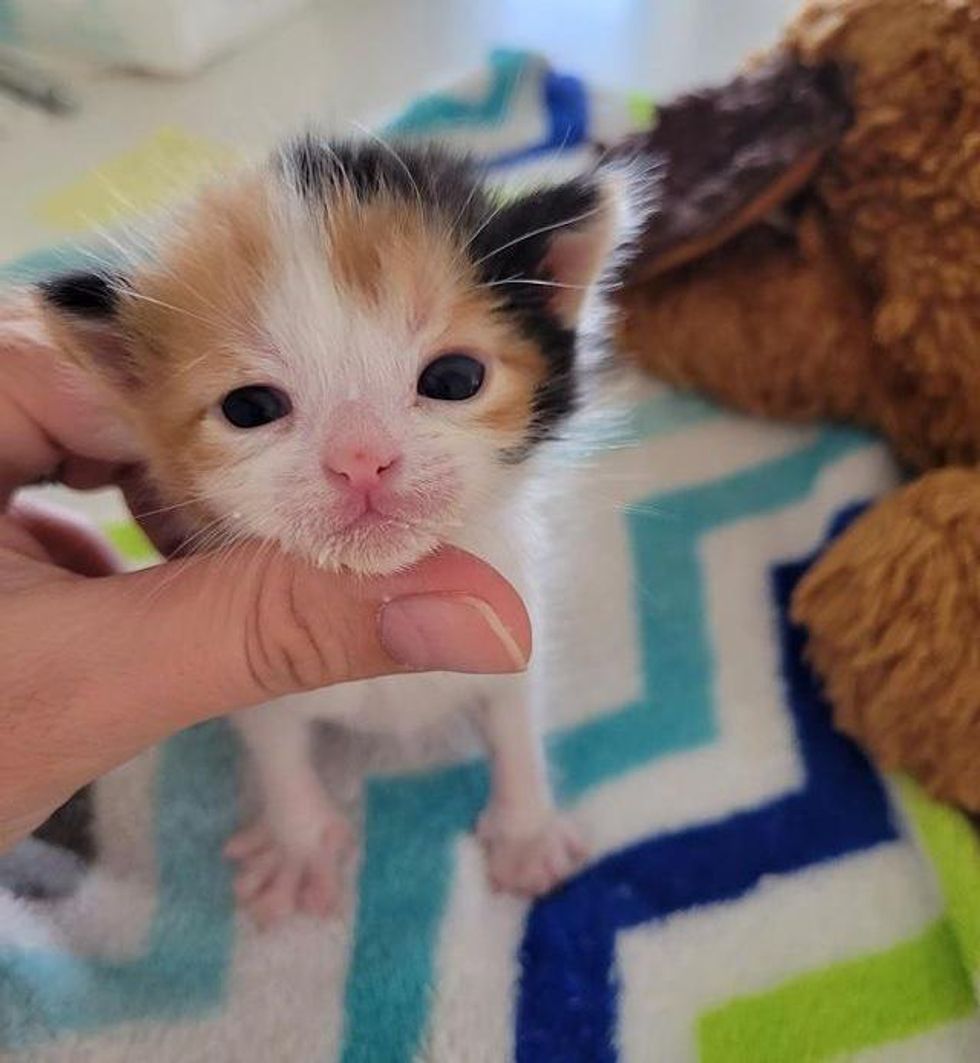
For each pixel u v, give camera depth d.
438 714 0.18
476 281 0.14
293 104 0.30
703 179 0.22
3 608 0.14
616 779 0.18
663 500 0.22
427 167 0.15
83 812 0.18
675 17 0.33
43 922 0.16
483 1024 0.16
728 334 0.23
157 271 0.14
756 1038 0.16
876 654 0.18
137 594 0.14
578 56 0.32
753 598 0.20
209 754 0.19
